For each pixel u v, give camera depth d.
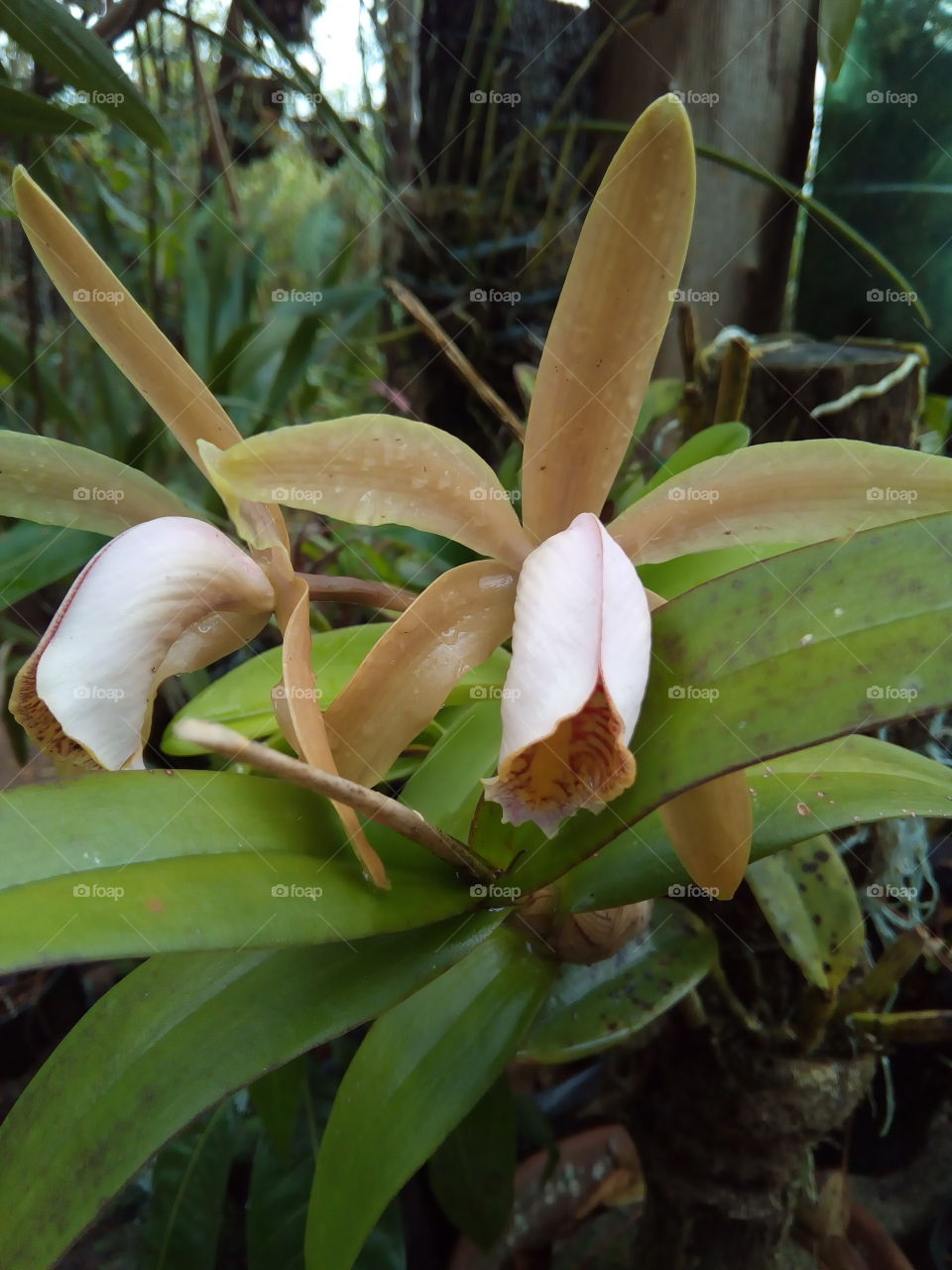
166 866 0.11
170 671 0.14
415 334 0.34
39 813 0.11
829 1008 0.19
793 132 0.28
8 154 0.29
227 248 0.34
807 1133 0.21
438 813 0.16
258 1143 0.23
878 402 0.21
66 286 0.13
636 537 0.14
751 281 0.29
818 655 0.12
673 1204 0.23
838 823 0.14
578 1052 0.17
